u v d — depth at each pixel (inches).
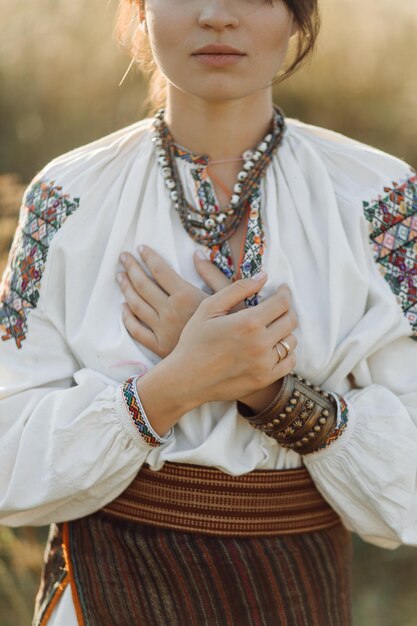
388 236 84.9
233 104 83.7
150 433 79.9
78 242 84.9
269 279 82.0
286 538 83.6
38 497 81.1
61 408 81.4
